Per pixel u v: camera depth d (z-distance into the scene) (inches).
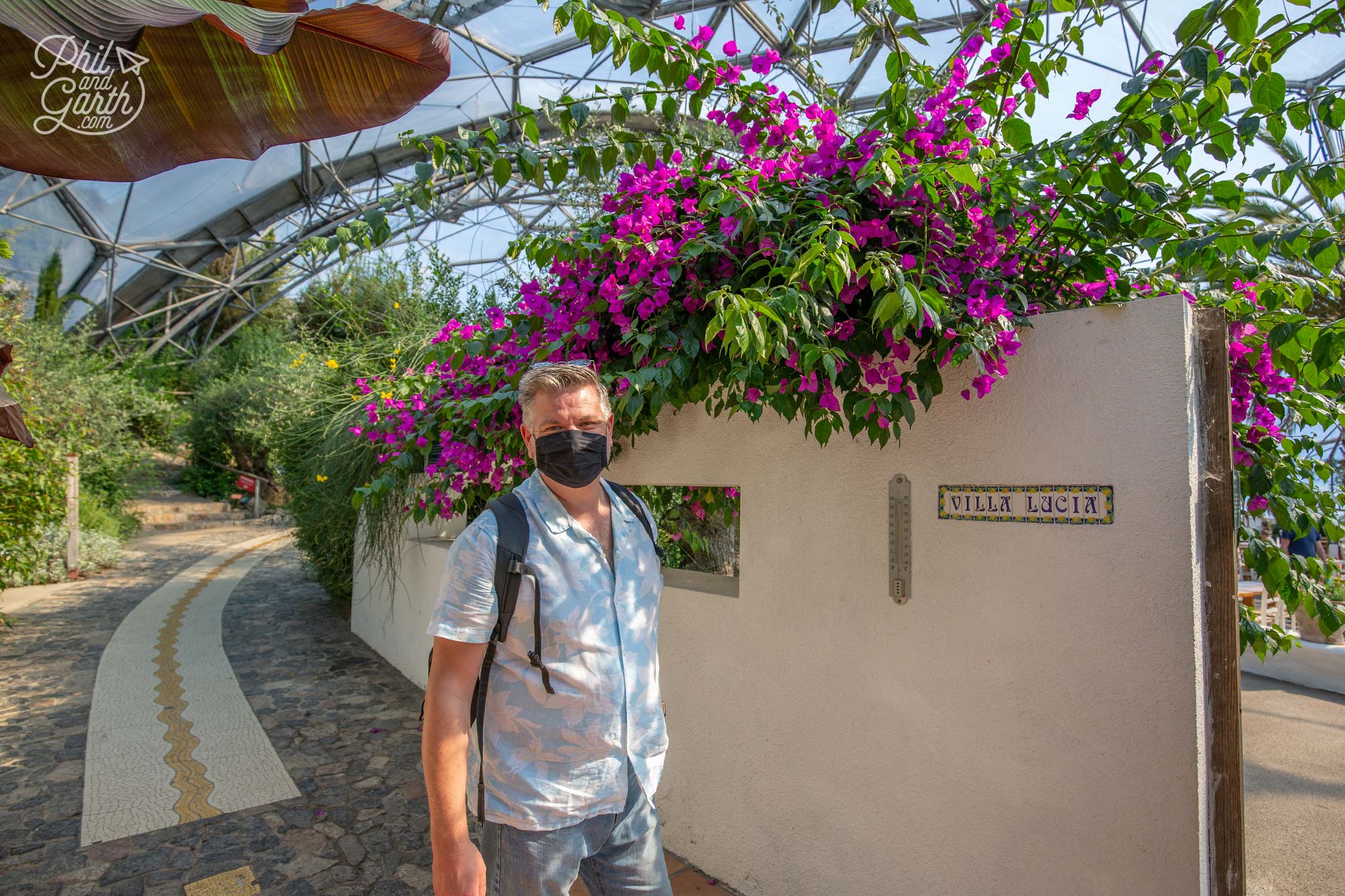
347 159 608.1
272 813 138.0
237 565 467.5
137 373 756.0
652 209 89.9
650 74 89.0
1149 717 69.6
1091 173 82.4
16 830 131.6
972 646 81.3
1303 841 125.6
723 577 112.6
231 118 112.4
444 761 57.2
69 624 301.3
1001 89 88.9
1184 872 67.2
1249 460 96.5
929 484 85.3
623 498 73.5
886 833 88.1
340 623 307.1
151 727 184.1
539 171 90.7
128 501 629.9
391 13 94.1
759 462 102.0
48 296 585.9
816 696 95.2
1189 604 67.4
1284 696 213.2
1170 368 69.5
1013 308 82.5
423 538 221.9
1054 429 76.3
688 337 87.7
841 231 77.1
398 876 117.2
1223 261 88.4
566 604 62.1
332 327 377.7
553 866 61.2
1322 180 74.0
